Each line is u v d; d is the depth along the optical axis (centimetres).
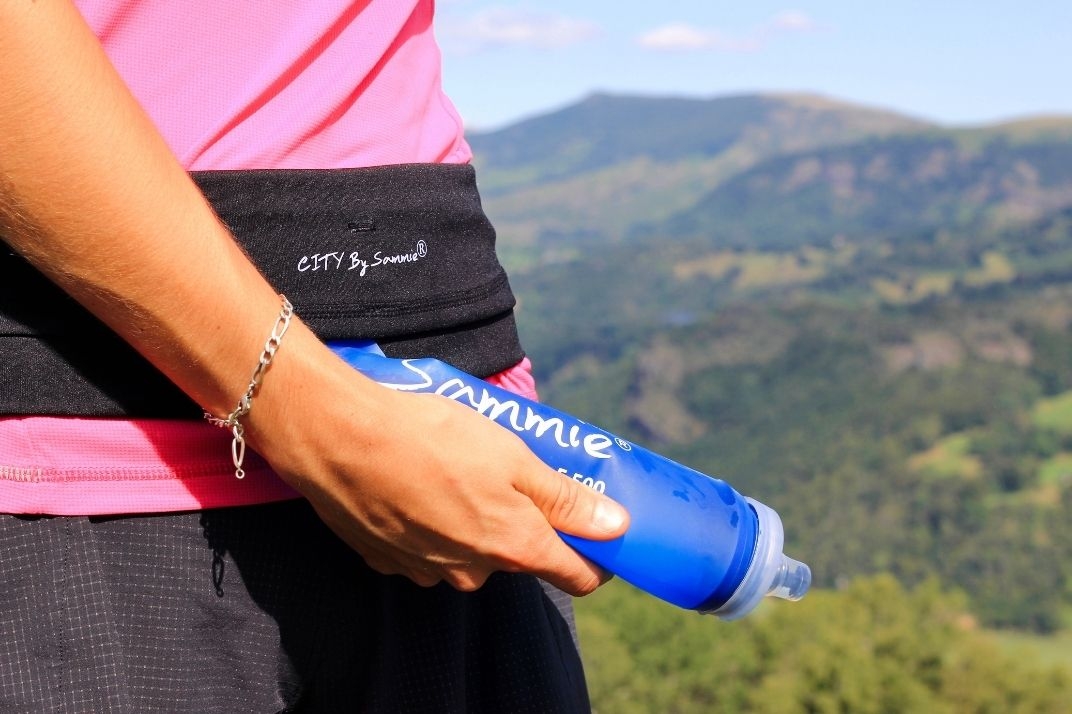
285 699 109
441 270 113
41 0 79
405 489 92
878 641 5428
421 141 120
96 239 82
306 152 108
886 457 15150
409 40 121
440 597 117
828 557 13300
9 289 95
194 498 102
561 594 136
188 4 103
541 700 124
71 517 98
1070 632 11156
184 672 102
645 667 5675
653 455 114
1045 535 12612
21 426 96
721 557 110
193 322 86
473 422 95
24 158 79
